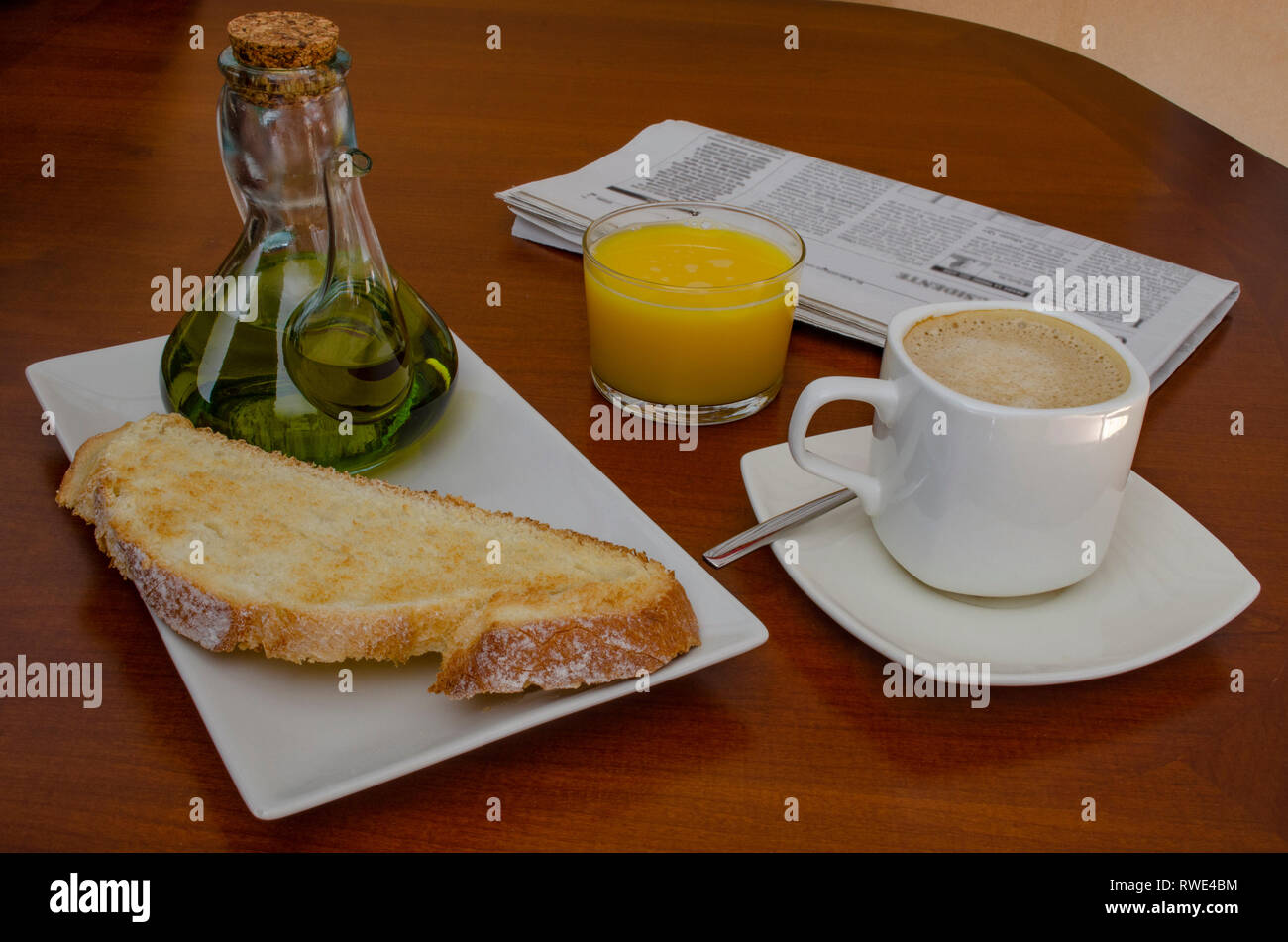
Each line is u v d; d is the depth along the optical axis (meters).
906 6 1.79
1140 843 0.45
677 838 0.45
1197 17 1.63
